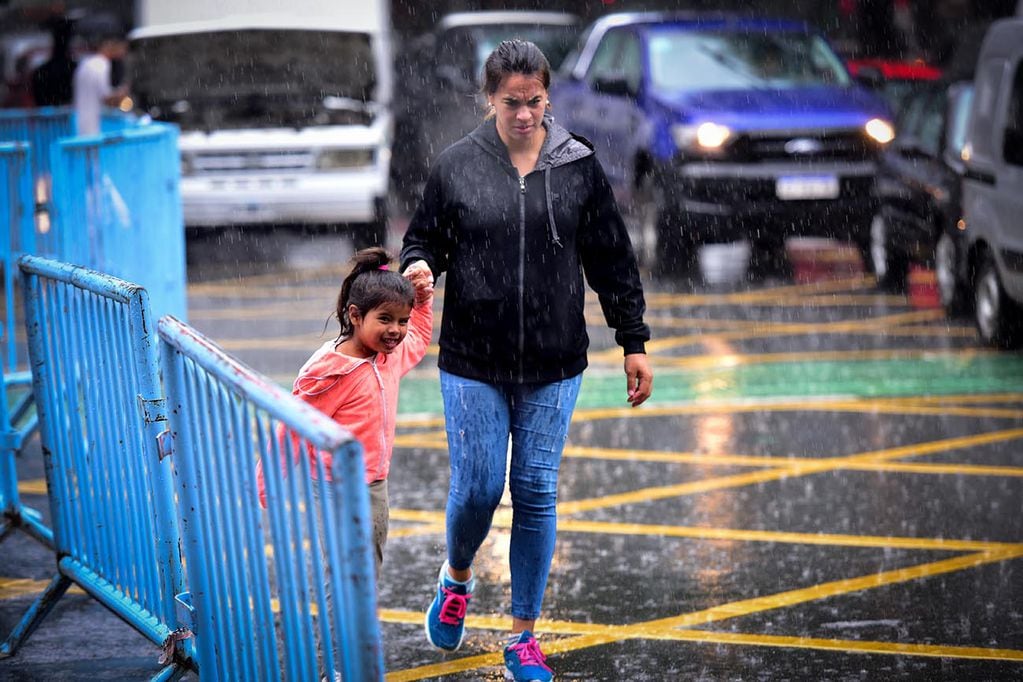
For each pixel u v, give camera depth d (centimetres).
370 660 920
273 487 1035
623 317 1491
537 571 1466
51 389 1571
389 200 4909
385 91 4838
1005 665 1530
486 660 1565
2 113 3331
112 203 2303
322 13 4872
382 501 1400
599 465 2395
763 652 1572
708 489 2241
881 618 1673
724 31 4525
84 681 1505
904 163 3984
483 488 1441
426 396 2948
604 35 4775
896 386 2966
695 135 4166
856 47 7044
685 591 1770
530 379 1438
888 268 4144
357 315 1357
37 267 1529
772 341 3441
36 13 6862
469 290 1429
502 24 5609
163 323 1218
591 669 1530
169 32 4781
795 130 4172
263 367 3147
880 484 2259
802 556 1905
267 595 1095
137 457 1373
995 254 3262
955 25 6775
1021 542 1962
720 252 4838
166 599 1348
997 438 2544
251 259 4878
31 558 1933
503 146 1438
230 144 4600
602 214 1467
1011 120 3259
